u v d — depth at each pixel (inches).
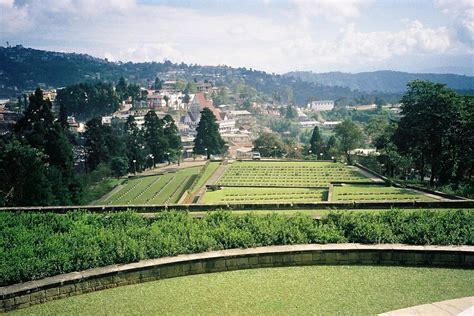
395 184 2817.4
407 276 741.9
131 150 4800.7
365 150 6195.9
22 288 657.6
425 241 818.8
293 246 813.2
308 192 2610.7
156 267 742.5
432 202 1219.2
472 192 2246.6
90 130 4360.2
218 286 713.0
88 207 1213.7
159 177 4404.5
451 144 2837.1
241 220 928.9
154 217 983.0
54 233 891.4
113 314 627.8
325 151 5561.0
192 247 794.2
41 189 2340.1
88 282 703.1
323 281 725.3
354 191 2571.4
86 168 4475.9
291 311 626.5
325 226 883.4
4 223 944.3
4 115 6643.7
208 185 2938.0
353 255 797.2
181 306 647.8
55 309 647.1
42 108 3344.0
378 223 890.7
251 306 643.5
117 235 844.0
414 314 606.5
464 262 782.5
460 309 620.4
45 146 2918.3
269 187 2893.7
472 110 2807.6
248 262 786.2
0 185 2310.5
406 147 3235.7
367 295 672.4
